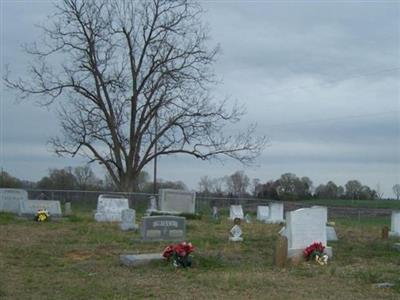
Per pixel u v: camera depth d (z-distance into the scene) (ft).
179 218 59.31
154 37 167.32
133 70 167.53
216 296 29.84
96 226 77.56
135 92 167.43
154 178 183.32
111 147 168.25
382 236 72.69
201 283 33.40
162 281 34.14
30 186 192.03
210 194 191.31
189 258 40.27
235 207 115.55
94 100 166.09
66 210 116.16
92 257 45.70
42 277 35.50
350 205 186.60
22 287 32.07
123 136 168.35
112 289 31.53
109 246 52.95
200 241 57.98
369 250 54.29
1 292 30.42
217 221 97.96
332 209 145.07
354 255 50.37
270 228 82.38
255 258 45.98
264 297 29.66
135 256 41.39
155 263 40.40
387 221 126.00
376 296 30.53
